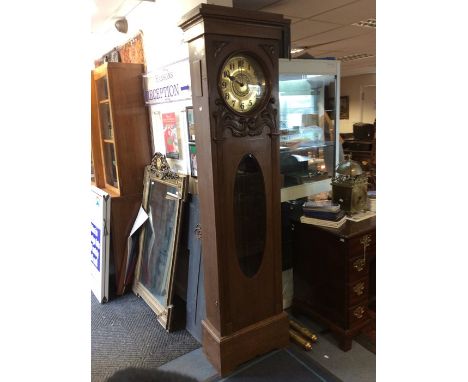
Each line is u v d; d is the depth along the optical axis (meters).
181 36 2.25
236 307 1.98
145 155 2.96
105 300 2.84
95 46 3.85
